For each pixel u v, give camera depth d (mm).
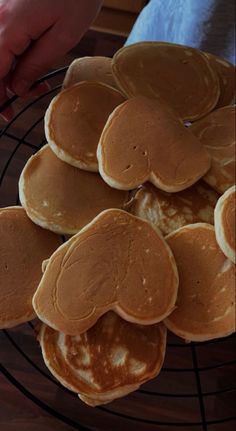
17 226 337
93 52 675
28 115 585
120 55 363
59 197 335
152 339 323
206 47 450
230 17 422
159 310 309
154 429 492
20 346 504
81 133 340
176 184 330
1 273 327
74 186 339
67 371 319
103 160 332
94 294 308
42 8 333
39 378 499
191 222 337
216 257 321
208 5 418
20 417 484
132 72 358
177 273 316
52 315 307
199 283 320
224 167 335
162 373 514
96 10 360
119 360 319
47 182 338
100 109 348
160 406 502
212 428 500
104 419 492
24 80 377
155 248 315
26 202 336
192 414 503
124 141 333
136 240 315
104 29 714
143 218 335
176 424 377
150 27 490
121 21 715
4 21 334
